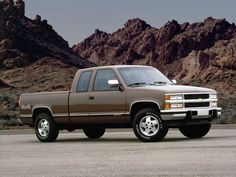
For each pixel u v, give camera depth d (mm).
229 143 13000
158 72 15594
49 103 16078
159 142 13906
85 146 13570
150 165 9148
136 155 10844
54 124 15992
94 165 9406
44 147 13672
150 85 14812
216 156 10172
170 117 13875
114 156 10805
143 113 14211
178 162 9430
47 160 10461
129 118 14578
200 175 7836
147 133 14180
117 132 20312
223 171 8172
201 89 14500
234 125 21562
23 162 10227
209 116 14438
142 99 14266
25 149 13188
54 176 8164
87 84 15414
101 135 17188
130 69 15180
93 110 15172
